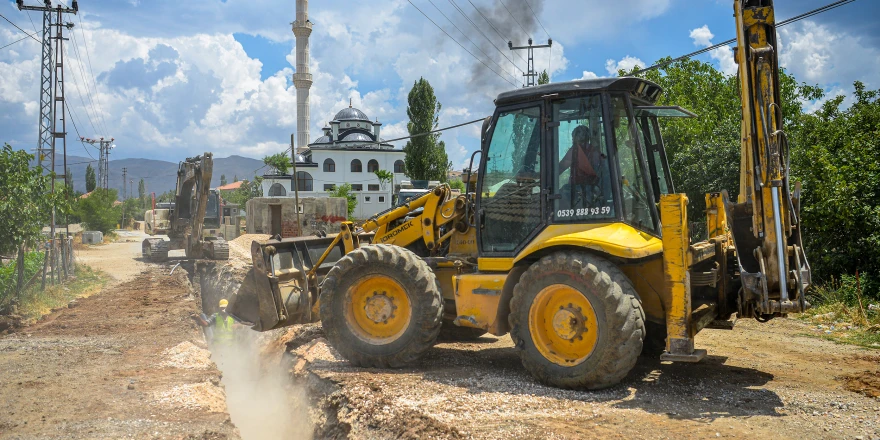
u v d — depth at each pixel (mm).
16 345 8727
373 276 6875
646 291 5992
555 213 6066
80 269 18844
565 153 6043
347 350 6926
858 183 10398
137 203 84500
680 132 16766
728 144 14578
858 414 4973
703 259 5867
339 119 79000
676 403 5312
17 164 13625
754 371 6449
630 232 5676
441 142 39031
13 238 13055
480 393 5621
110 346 8641
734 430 4645
